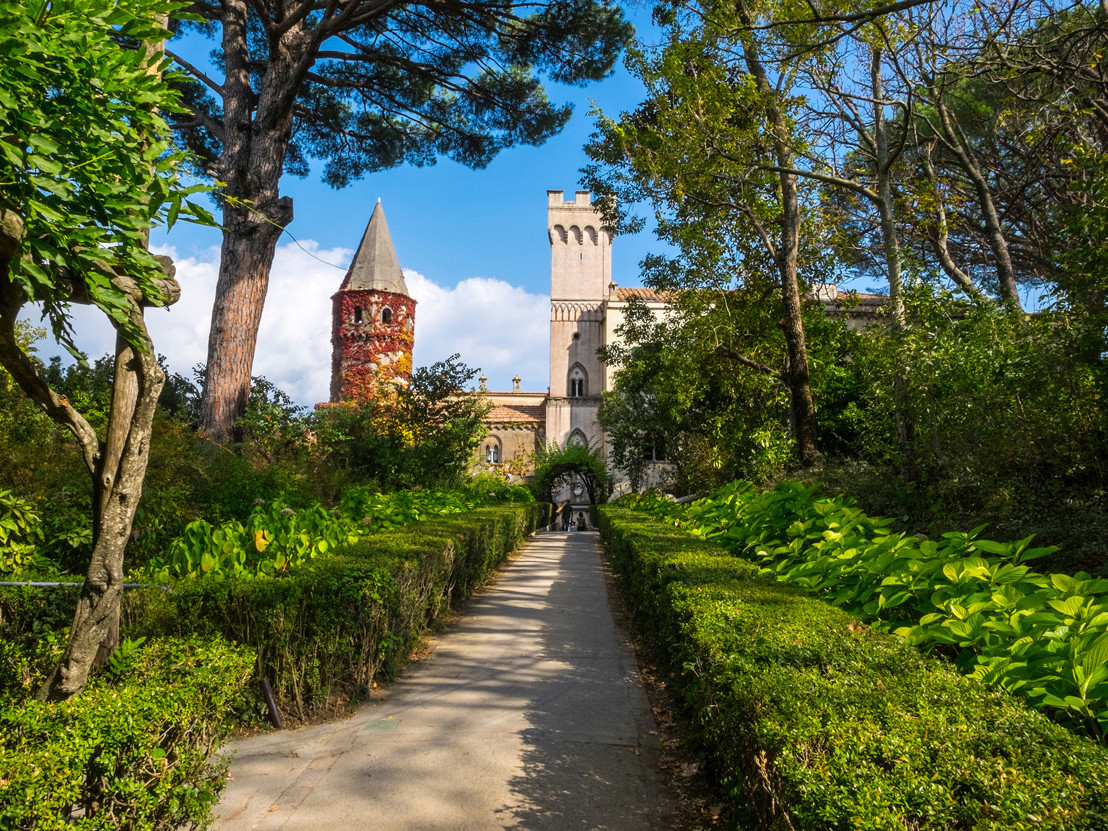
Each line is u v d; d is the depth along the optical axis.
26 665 3.52
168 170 2.52
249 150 17.42
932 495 8.46
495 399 55.78
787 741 2.08
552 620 8.70
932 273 11.15
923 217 16.38
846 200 18.38
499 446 50.00
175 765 2.75
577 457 35.03
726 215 15.27
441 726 4.82
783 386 17.41
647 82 13.24
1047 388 7.57
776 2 12.49
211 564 5.29
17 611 4.64
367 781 3.88
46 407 2.90
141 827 2.54
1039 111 14.04
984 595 3.24
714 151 12.88
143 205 2.37
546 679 6.04
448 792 3.76
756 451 15.77
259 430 15.27
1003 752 1.93
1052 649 2.56
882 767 1.92
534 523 27.69
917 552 3.98
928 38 12.24
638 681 6.00
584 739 4.60
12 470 6.32
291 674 4.86
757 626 3.55
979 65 12.59
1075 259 7.39
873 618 4.04
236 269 16.53
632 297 22.67
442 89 21.61
